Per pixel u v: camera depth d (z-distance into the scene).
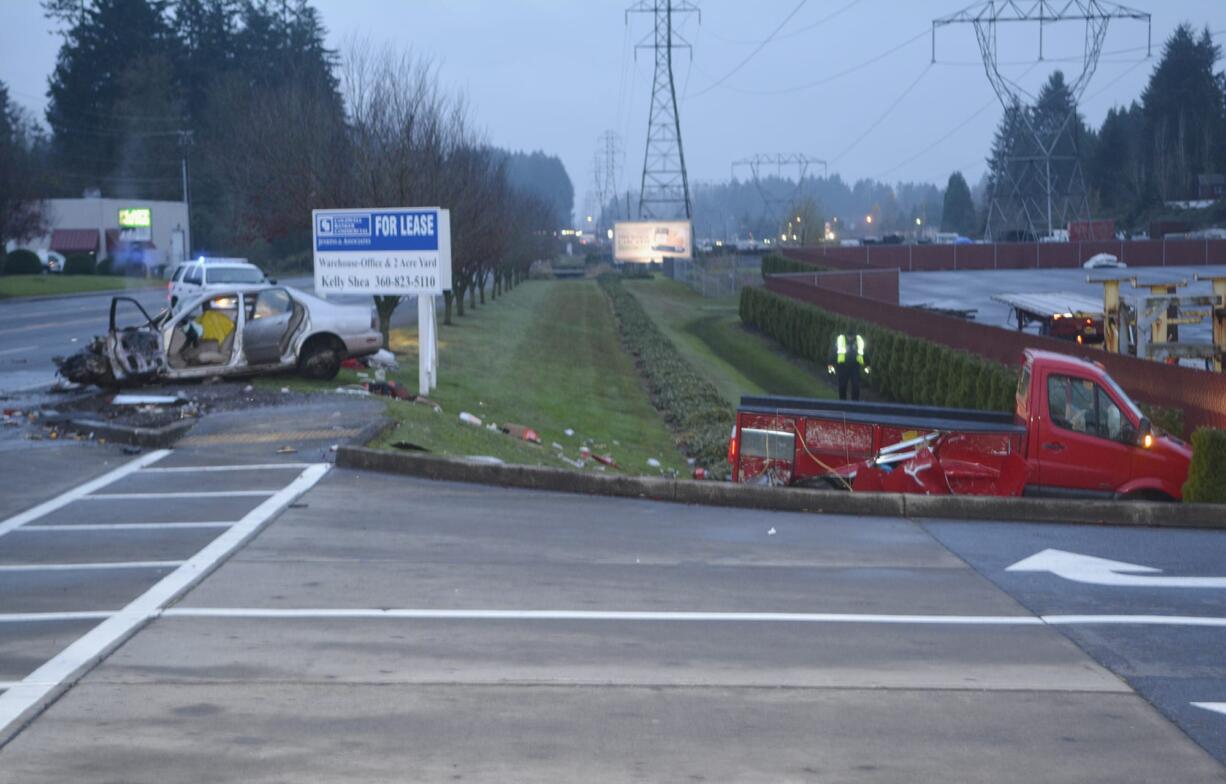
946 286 75.12
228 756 6.17
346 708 6.93
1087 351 23.44
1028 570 10.98
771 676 7.70
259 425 17.69
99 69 99.69
